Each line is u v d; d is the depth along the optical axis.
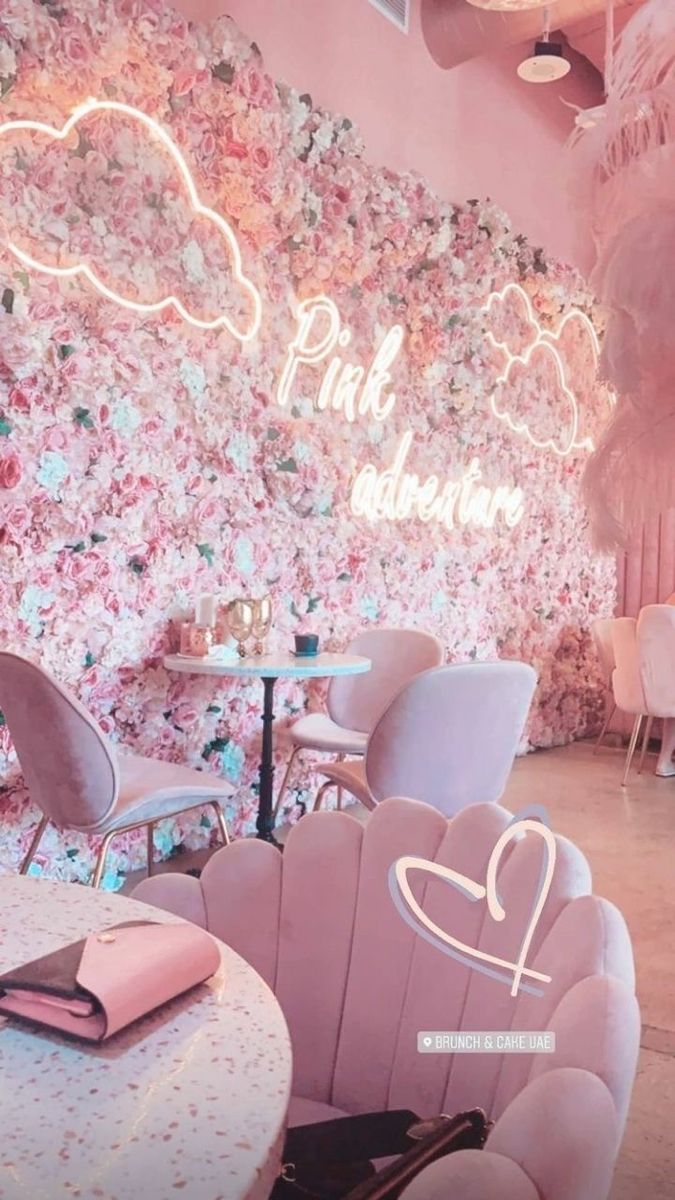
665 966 2.75
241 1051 0.67
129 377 3.41
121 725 3.48
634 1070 0.66
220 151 3.71
